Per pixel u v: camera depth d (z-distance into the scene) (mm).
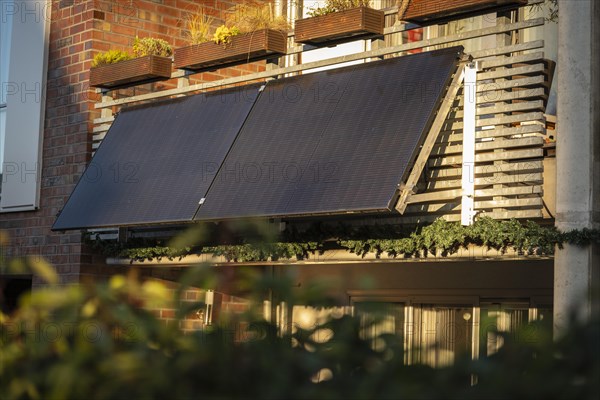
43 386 2643
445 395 2348
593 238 8383
